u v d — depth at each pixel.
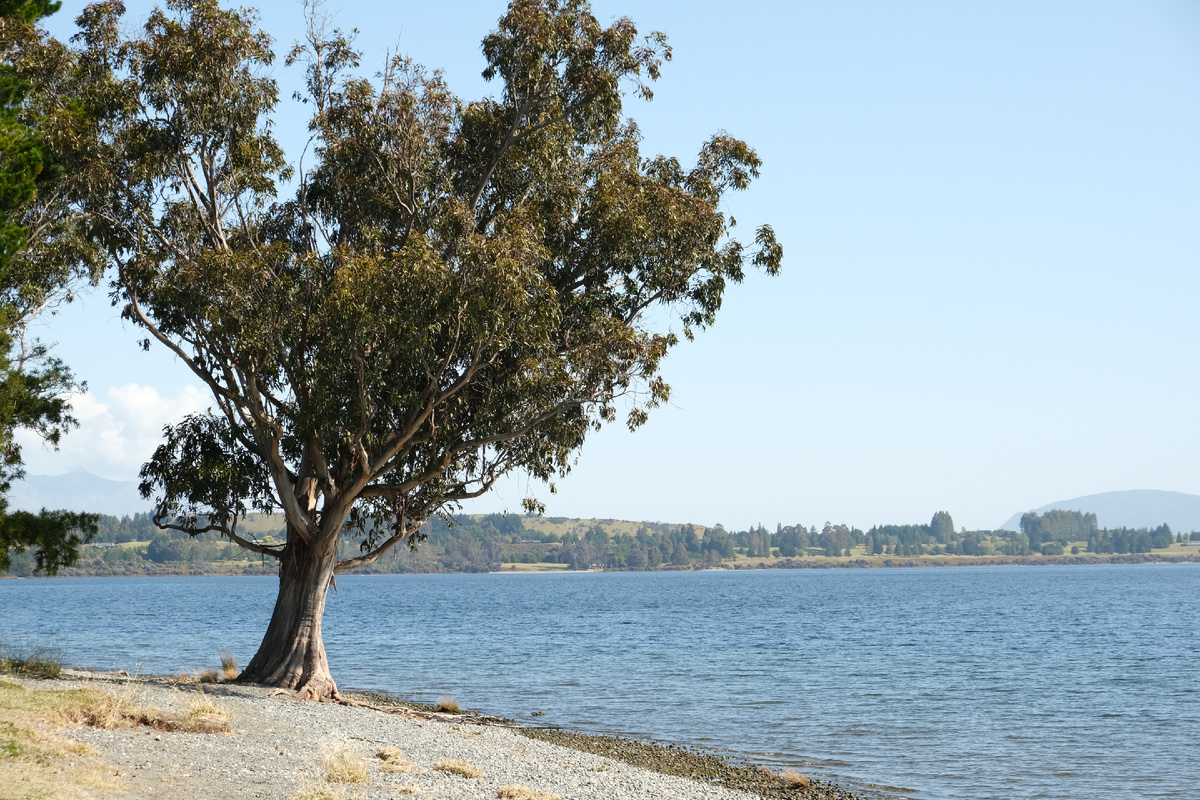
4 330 20.39
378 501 26.86
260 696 23.59
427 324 21.75
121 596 153.50
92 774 11.74
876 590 168.75
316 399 22.12
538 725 27.12
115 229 23.31
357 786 13.95
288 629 25.83
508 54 24.91
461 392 24.19
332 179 25.03
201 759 14.23
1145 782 21.41
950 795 19.97
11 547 21.91
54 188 21.70
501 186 25.53
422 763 17.22
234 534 26.45
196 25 23.19
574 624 78.81
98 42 23.19
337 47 25.00
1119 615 89.62
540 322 22.41
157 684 24.67
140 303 23.97
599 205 24.00
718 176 27.12
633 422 24.12
